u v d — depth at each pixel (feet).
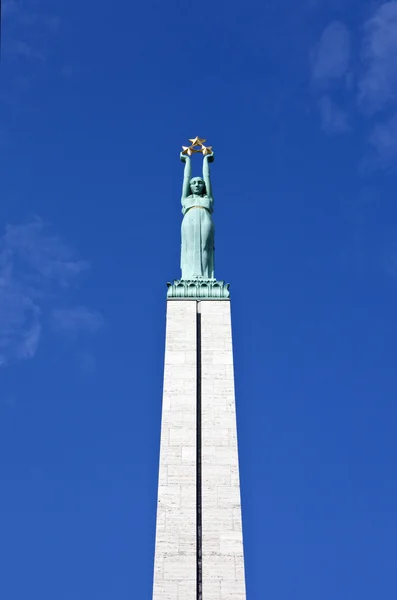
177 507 175.94
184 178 231.09
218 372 194.80
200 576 168.14
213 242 220.23
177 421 187.42
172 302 205.77
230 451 183.32
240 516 175.01
